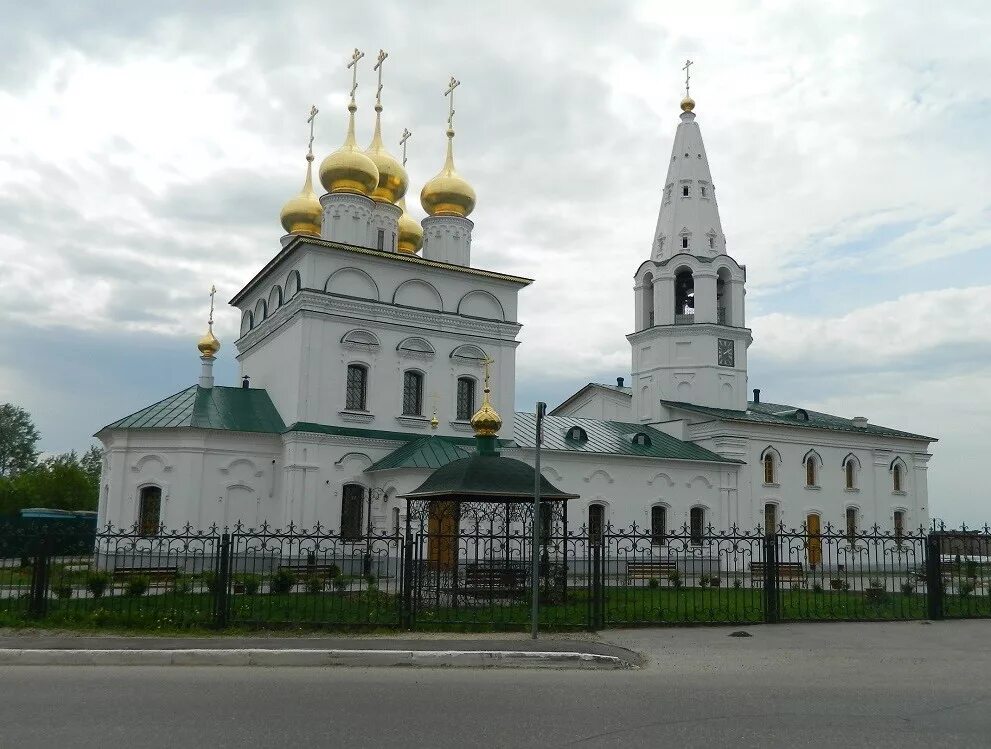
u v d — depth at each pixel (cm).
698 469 4928
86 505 7444
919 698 1305
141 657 1536
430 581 2492
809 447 5400
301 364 3862
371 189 4409
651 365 5559
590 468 4591
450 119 4781
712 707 1220
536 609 1800
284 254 4091
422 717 1128
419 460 3647
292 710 1159
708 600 2803
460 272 4338
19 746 977
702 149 5728
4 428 10362
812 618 2220
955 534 2444
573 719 1130
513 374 4450
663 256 5628
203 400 3928
